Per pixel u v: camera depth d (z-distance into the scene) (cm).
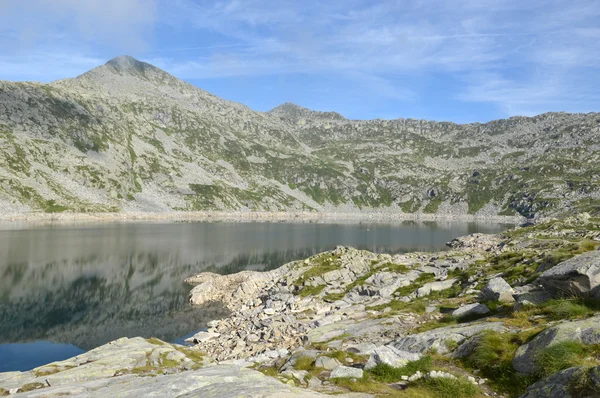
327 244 13462
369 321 2831
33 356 3959
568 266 1958
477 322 2022
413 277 4603
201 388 1152
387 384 1444
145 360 2050
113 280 7369
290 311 4184
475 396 1268
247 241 14038
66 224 19525
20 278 7212
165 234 15725
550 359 1230
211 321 4894
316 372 1680
